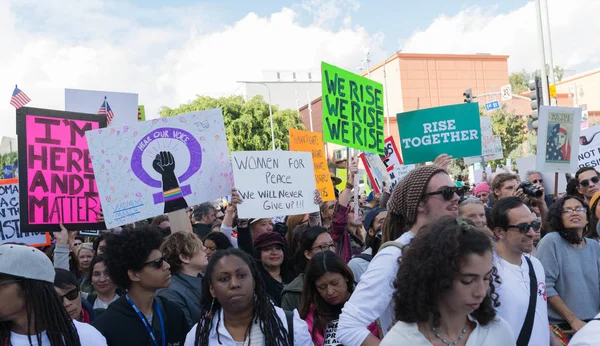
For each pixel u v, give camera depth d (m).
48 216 4.83
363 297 2.58
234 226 6.97
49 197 4.86
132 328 3.14
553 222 4.25
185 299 3.99
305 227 5.15
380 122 7.22
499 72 58.50
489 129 12.59
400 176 10.12
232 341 2.81
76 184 5.02
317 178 7.82
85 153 5.10
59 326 2.48
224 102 41.03
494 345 2.23
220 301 2.83
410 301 2.19
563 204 4.20
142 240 3.24
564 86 56.19
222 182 4.98
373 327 3.08
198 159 4.88
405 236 2.71
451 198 2.69
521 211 3.13
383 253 2.63
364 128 6.96
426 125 7.47
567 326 4.10
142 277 3.21
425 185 2.72
